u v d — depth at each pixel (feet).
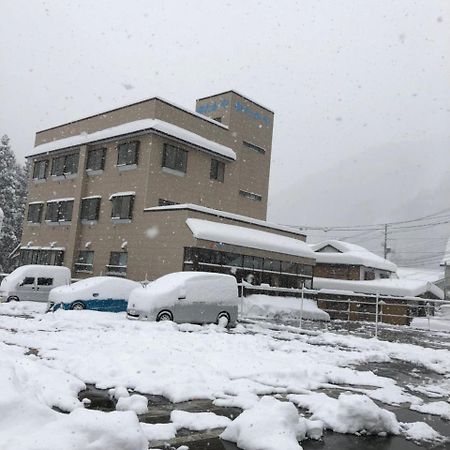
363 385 27.78
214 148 99.40
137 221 86.94
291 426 16.94
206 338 39.42
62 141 107.55
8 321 45.37
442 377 32.94
